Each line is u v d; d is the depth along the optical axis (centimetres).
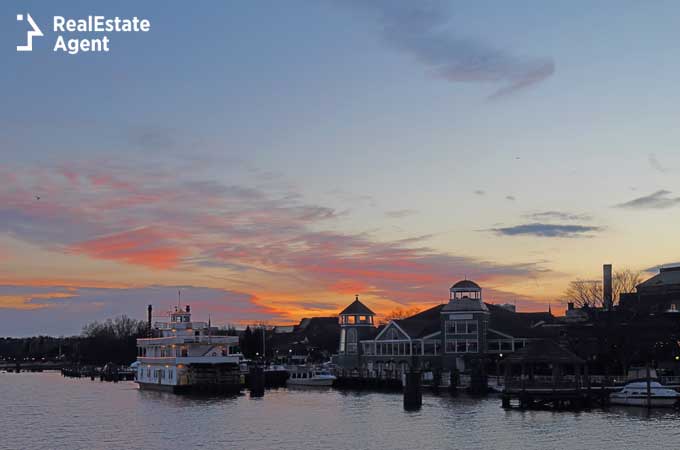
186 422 9744
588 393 10250
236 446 7800
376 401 12144
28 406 12788
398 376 14388
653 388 10200
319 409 10975
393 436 8175
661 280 16700
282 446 7738
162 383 15125
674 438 7762
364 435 8281
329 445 7738
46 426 9688
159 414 10806
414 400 10688
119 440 8350
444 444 7644
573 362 10331
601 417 9294
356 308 17712
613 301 16900
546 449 7306
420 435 8194
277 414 10425
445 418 9438
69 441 8344
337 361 18050
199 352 14525
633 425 8588
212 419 10000
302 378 15925
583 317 15862
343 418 9769
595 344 13288
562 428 8456
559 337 15100
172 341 14700
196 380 13950
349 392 14338
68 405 12850
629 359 12481
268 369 16838
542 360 10344
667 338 12475
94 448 7856
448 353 15075
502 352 15025
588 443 7550
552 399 10144
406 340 15938
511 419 9219
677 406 9988
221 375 13938
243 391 14938
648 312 14325
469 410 10200
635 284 17312
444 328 15188
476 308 15050
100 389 17638
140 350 16525
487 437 7969
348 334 17612
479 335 14938
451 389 12669
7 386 19900
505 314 17588
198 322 15088
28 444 8175
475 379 12288
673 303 15300
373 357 16725
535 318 17812
